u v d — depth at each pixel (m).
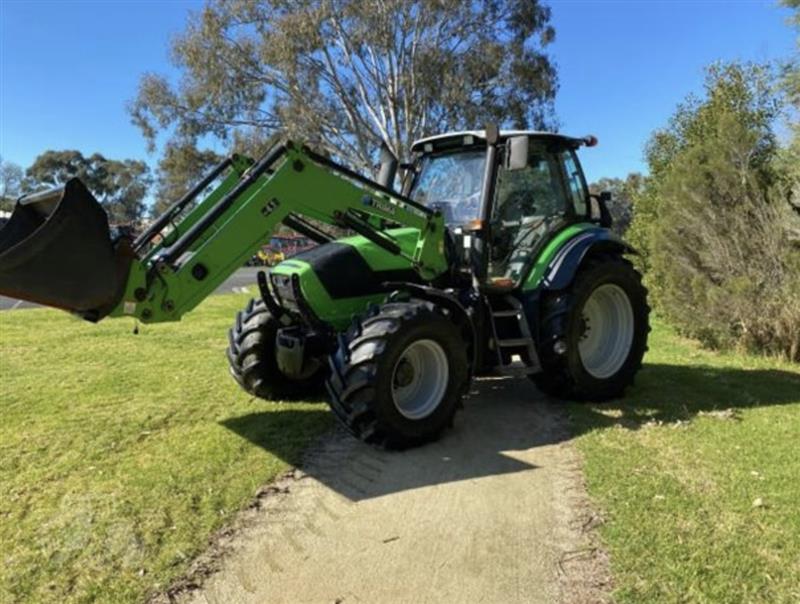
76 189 3.30
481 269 4.87
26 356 7.37
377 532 3.21
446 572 2.86
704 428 4.57
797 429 4.53
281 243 30.22
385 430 4.14
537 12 23.09
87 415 5.02
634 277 5.54
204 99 23.39
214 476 3.84
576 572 2.83
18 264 3.23
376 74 22.66
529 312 5.13
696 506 3.34
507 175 5.25
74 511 3.39
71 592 2.71
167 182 26.86
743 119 8.55
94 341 8.41
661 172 10.23
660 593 2.63
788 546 2.95
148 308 3.80
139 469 3.93
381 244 4.64
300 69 21.91
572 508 3.41
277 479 3.82
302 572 2.87
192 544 3.07
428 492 3.66
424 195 5.62
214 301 14.16
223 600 2.68
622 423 4.75
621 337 5.54
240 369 5.24
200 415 5.01
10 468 3.96
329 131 23.09
